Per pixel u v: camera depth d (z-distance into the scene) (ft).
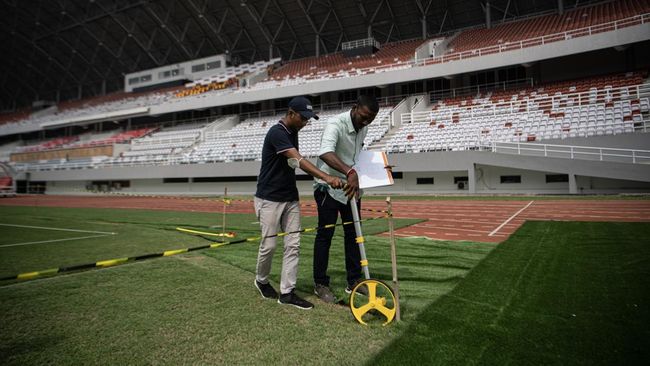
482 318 8.36
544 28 74.43
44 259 16.62
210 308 9.70
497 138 58.70
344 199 10.36
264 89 89.25
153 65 132.67
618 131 49.62
